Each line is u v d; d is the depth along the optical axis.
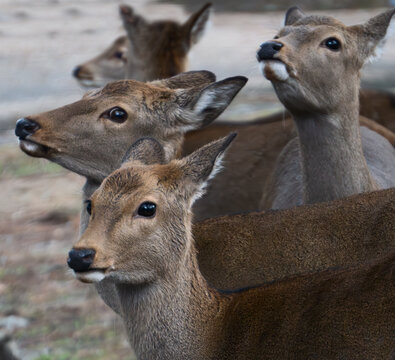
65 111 9.94
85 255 7.50
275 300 7.86
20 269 16.56
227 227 9.48
